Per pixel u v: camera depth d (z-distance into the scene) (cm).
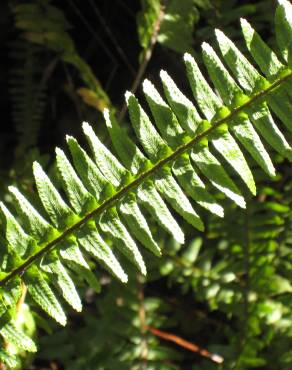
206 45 35
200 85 35
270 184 51
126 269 50
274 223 49
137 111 36
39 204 43
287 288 49
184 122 35
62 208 36
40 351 50
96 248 36
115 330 51
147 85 36
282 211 49
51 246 36
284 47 34
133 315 51
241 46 49
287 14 34
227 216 49
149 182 36
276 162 48
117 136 36
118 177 36
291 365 48
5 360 37
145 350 50
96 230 36
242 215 49
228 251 50
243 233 49
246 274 50
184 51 48
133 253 36
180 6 48
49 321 50
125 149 36
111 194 36
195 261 51
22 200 36
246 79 35
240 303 49
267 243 49
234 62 35
